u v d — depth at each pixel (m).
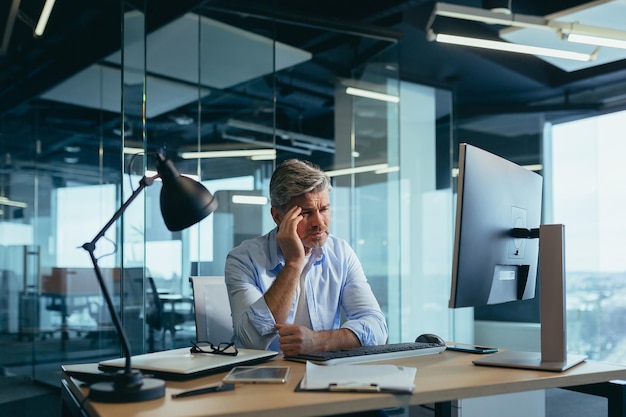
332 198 4.65
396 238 4.47
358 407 1.08
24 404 4.75
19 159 7.50
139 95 2.75
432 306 5.74
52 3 5.25
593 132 6.05
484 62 5.65
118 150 7.98
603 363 1.50
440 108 6.09
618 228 5.76
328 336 1.65
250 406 1.02
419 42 5.21
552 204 6.32
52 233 7.65
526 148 6.52
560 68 5.96
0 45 6.06
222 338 2.01
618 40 4.00
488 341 6.44
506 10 3.95
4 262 7.17
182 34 4.01
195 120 3.95
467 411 2.04
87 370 1.32
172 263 3.76
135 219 2.78
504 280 1.61
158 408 1.02
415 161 5.85
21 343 6.89
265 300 1.71
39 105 7.64
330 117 4.72
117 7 5.30
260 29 4.13
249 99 4.07
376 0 4.35
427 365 1.45
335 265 1.99
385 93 4.53
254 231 4.00
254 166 4.05
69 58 6.24
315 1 4.57
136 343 2.77
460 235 1.40
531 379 1.28
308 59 4.82
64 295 7.14
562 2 4.34
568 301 6.01
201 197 1.33
